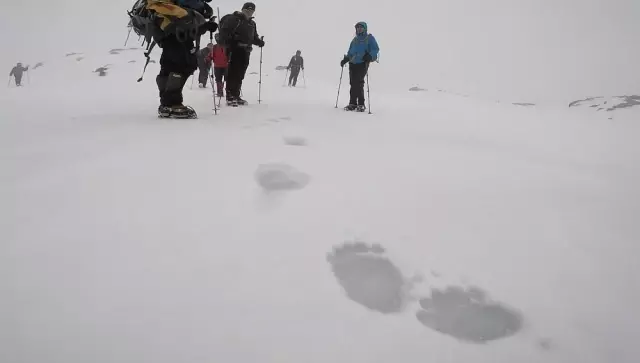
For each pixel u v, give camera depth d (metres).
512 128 6.84
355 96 6.28
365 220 1.97
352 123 4.59
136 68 16.88
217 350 1.16
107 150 2.46
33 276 1.33
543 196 2.51
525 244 1.95
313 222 1.90
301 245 1.72
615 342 1.44
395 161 2.92
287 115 4.67
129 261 1.46
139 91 9.08
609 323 1.52
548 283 1.70
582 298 1.64
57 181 1.97
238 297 1.38
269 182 2.27
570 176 3.04
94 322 1.19
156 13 3.46
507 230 2.05
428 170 2.79
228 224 1.78
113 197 1.87
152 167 2.25
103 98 6.66
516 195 2.48
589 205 2.45
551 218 2.22
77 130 3.01
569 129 7.62
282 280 1.50
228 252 1.60
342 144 3.28
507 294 1.62
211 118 4.02
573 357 1.37
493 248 1.89
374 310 1.46
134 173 2.14
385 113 6.51
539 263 1.82
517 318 1.53
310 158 2.73
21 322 1.15
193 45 3.79
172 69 3.81
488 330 1.49
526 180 2.80
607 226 2.19
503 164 3.16
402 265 1.72
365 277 1.66
